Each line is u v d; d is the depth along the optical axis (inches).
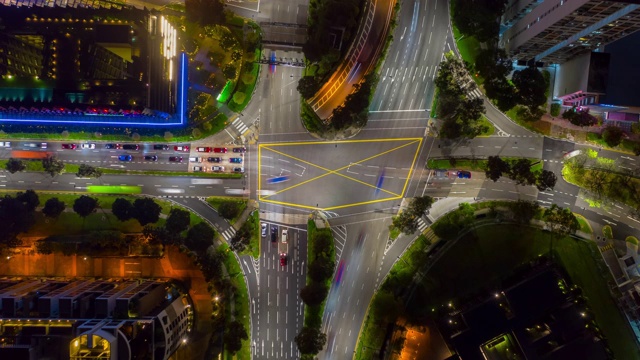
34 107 4013.3
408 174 4387.3
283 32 4453.7
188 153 4463.6
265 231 4407.0
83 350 3427.7
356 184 4404.5
